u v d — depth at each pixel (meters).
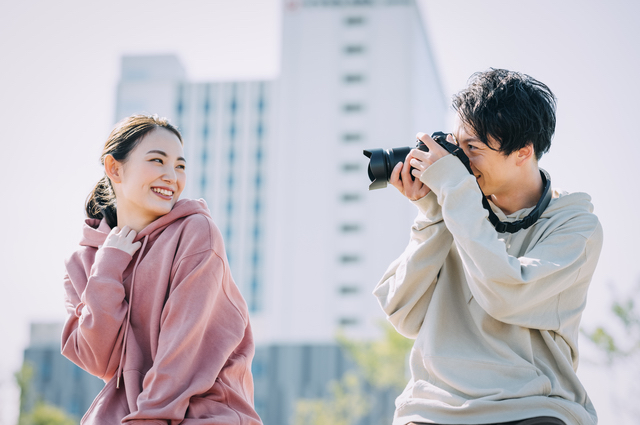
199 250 1.90
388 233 44.97
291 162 47.22
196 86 52.00
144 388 1.74
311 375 35.47
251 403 1.96
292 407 35.25
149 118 2.06
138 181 1.98
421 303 1.85
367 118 47.50
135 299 1.90
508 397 1.58
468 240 1.62
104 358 1.87
